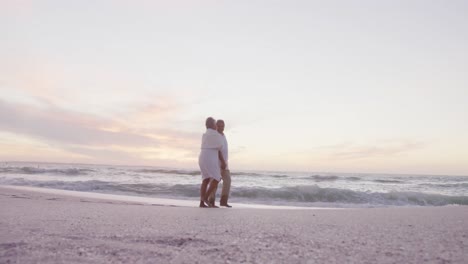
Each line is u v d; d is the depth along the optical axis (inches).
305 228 120.6
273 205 451.2
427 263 72.2
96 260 73.0
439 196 591.2
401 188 1045.2
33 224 123.9
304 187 596.7
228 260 74.2
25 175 1047.6
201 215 169.2
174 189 607.2
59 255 76.5
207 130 273.7
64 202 244.4
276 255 78.7
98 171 1427.2
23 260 72.0
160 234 104.9
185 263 71.5
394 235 106.1
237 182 1140.5
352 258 76.2
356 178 1405.0
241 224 132.0
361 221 143.6
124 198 409.4
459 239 99.5
